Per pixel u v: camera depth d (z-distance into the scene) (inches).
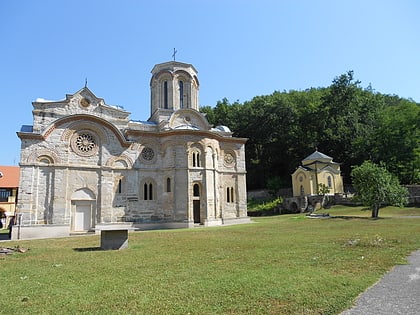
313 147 2642.7
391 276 376.8
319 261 469.7
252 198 2706.7
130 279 398.3
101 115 1398.9
